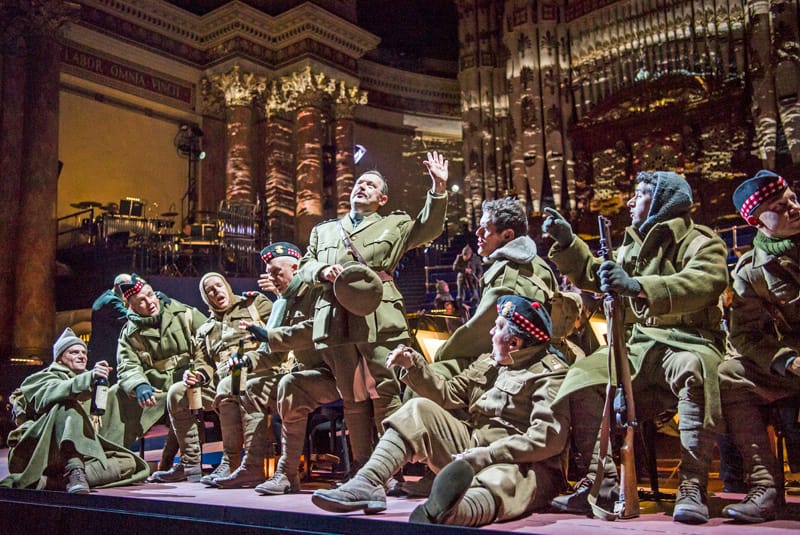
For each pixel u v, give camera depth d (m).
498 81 22.42
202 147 18.75
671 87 19.11
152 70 17.94
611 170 20.19
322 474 5.38
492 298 3.80
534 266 3.95
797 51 17.45
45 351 13.15
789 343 3.29
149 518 3.72
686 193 3.57
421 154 23.45
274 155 18.78
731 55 18.66
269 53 19.00
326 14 18.59
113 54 17.12
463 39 22.91
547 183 21.28
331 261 4.40
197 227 16.08
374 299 4.03
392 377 4.24
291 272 4.69
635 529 2.93
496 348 3.49
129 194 17.27
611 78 20.56
